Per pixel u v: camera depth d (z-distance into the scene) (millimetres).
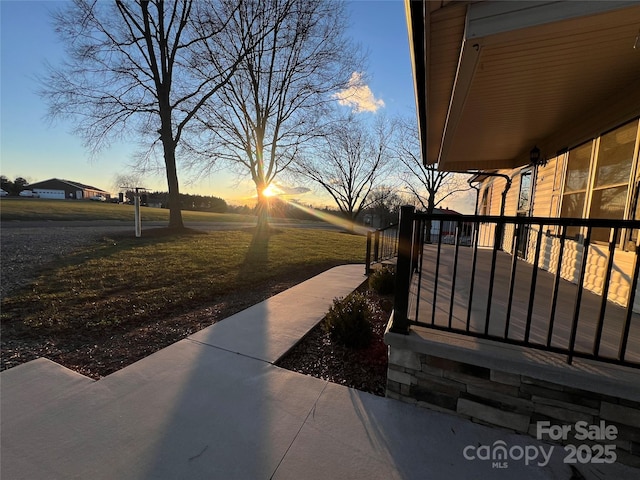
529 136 5000
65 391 2230
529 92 3160
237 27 12805
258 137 14828
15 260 6293
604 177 3453
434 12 2020
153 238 10516
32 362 2646
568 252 4191
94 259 6711
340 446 1786
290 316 3840
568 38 2074
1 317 3586
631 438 1699
